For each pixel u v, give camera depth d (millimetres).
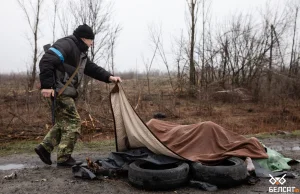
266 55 17922
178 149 5449
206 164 5066
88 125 10023
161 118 12398
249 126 11516
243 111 14211
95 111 11219
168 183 4656
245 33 23250
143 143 5414
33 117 11070
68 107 5633
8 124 10039
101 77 5891
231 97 16328
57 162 5809
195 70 17766
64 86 5555
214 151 5309
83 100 12086
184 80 17656
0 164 6312
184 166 4840
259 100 16156
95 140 8844
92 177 5125
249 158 5297
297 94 16875
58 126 5762
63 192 4727
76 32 5789
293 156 6898
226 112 13844
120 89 5559
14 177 5375
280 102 15375
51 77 5324
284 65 18031
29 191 4777
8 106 12516
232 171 4738
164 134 5844
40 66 5316
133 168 4832
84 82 12430
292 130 10812
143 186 4695
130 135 5531
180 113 13219
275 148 7832
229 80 17953
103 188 4855
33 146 7863
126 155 5496
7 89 16078
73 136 5719
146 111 13023
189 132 5617
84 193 4688
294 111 13859
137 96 15039
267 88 16844
